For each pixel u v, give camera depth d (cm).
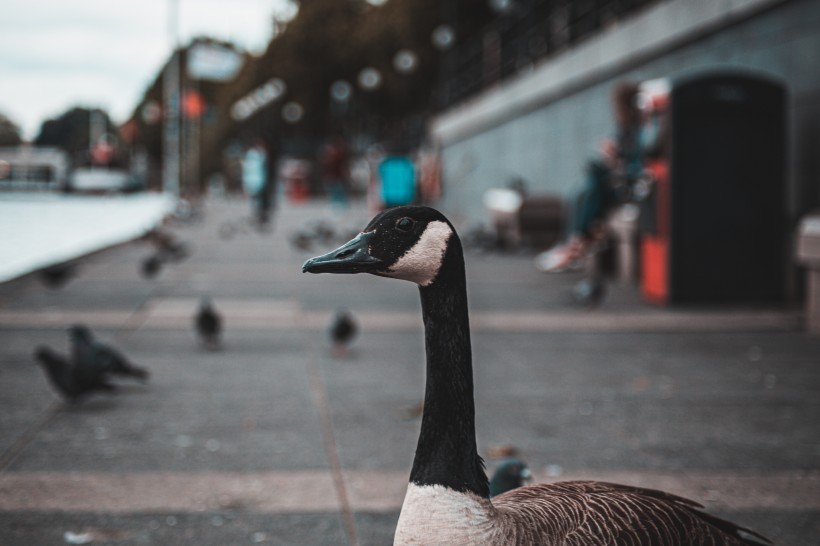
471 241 1928
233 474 500
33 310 1070
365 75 5150
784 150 1052
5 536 410
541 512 255
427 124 5341
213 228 2895
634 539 249
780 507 450
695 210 1070
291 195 5669
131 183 5284
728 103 1038
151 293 1241
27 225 2581
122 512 442
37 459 521
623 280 1358
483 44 3047
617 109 1305
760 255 1081
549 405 652
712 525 273
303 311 1095
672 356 822
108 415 621
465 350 256
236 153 9431
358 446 553
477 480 251
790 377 738
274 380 730
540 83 2017
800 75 1027
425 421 254
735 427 596
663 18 1330
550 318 1030
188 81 6412
